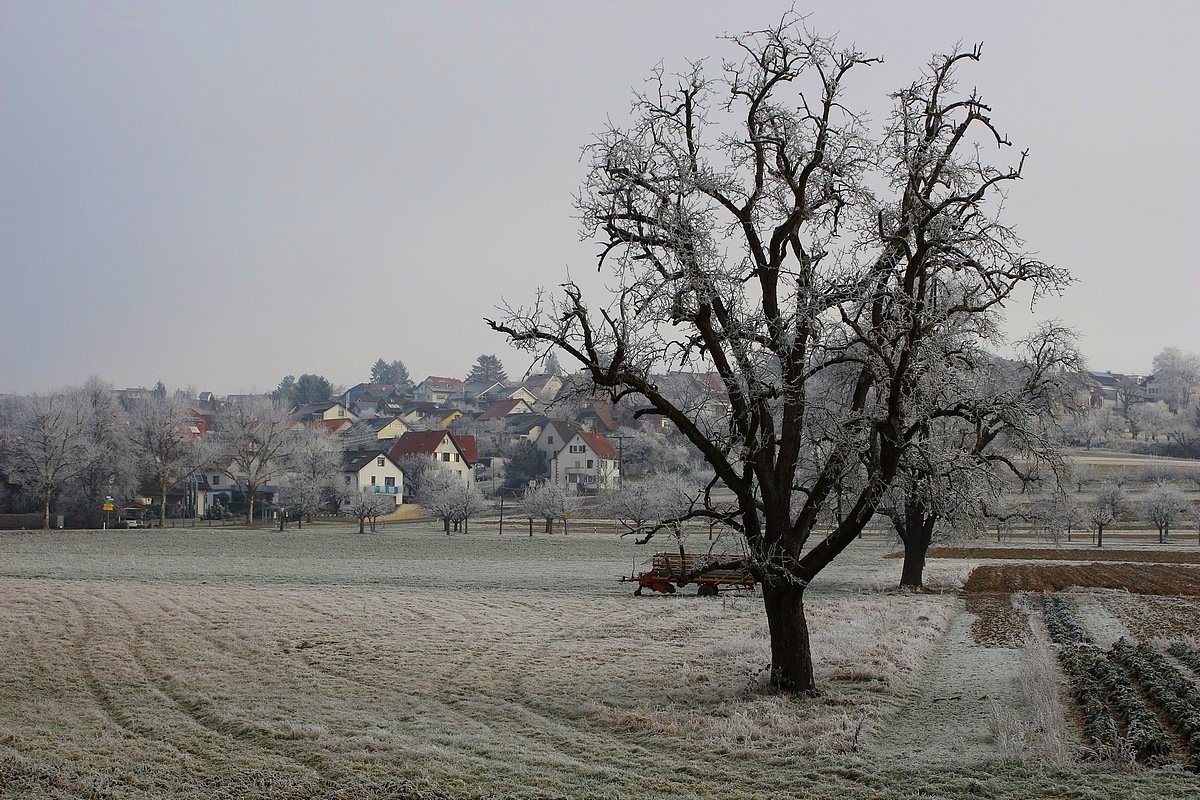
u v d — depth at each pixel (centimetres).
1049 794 1324
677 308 1977
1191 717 1673
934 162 2025
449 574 5572
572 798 1353
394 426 17275
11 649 2688
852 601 4006
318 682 2245
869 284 2059
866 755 1555
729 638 2884
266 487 13512
